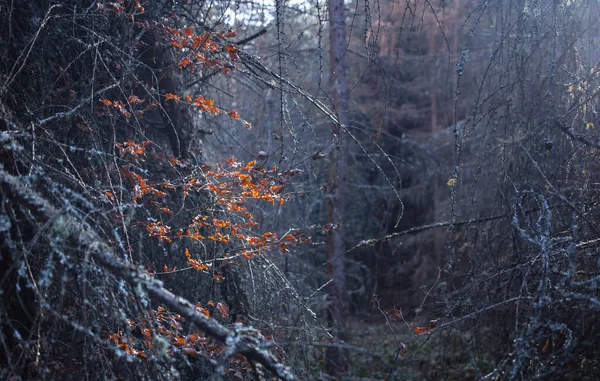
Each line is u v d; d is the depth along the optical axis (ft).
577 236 13.98
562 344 14.21
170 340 12.14
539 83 18.76
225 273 16.75
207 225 14.34
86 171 14.05
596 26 19.19
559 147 17.57
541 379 12.77
